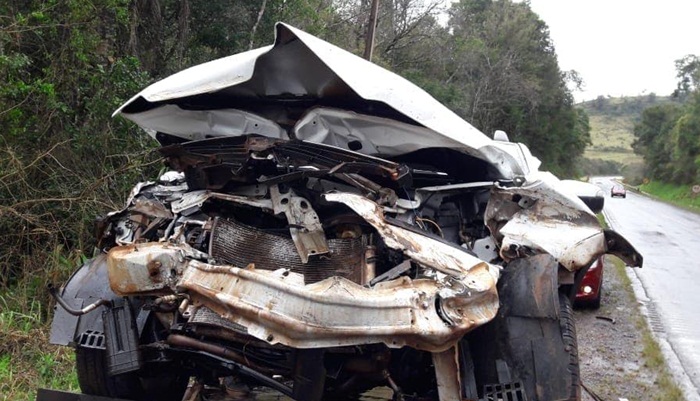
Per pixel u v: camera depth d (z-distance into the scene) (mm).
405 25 28344
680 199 60500
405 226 3736
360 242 3766
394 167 3812
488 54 41250
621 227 24656
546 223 4254
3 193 7383
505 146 5445
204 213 4051
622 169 143625
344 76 3752
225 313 3174
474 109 38438
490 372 3686
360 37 24828
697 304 10195
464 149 4078
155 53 12383
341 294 3104
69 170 7844
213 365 3701
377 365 3508
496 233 4199
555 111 55250
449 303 3318
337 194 3682
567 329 3900
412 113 3895
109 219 4133
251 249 3797
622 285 11086
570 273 4055
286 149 3826
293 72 4039
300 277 3166
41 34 8414
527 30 49031
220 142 3891
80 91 8938
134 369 3551
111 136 8492
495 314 3496
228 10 13820
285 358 3477
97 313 3748
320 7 19891
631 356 7012
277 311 3051
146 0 11953
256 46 14375
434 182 4348
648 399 5680
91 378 3973
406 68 30828
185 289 3271
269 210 3889
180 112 4262
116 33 10812
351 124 4027
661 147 79188
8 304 6547
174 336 3490
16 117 7520
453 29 43094
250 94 4184
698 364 6965
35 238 7402
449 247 3701
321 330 3041
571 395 3674
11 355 5527
